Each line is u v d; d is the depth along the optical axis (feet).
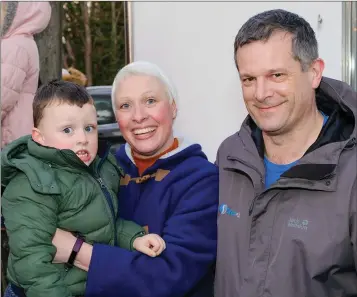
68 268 5.96
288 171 5.39
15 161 5.81
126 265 5.74
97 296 5.75
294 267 5.34
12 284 6.31
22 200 5.73
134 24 13.53
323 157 5.31
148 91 6.29
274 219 5.50
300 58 5.39
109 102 12.62
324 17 11.87
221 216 5.97
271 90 5.43
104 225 6.03
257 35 5.40
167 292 5.76
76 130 6.06
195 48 13.21
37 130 6.14
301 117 5.61
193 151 6.49
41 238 5.66
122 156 6.88
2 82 9.21
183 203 6.13
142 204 6.36
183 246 5.89
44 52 11.71
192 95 13.37
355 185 5.16
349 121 5.61
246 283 5.55
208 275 6.39
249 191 5.82
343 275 5.26
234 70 12.96
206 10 13.03
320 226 5.25
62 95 6.04
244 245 5.70
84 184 5.98
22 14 9.58
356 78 11.81
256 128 6.13
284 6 12.26
